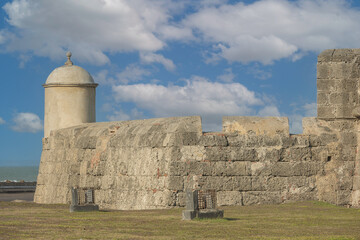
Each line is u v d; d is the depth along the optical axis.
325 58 23.36
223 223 15.75
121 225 15.11
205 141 22.23
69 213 18.45
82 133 27.25
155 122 23.94
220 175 22.03
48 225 14.91
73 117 30.69
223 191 21.94
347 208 20.52
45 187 29.23
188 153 22.09
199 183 21.88
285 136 22.69
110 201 24.09
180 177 21.92
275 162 22.41
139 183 22.91
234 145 22.36
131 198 23.05
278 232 14.16
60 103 30.69
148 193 22.42
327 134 22.97
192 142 22.20
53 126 30.75
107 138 25.30
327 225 15.64
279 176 22.39
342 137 22.98
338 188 22.64
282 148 22.53
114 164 24.34
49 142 29.70
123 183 23.67
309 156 22.70
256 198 22.06
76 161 26.70
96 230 14.14
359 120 23.02
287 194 22.30
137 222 15.80
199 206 16.89
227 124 22.73
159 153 22.52
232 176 22.09
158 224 15.36
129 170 23.52
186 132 22.28
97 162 25.30
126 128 24.95
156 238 12.94
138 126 24.53
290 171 22.45
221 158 22.16
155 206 22.00
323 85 23.36
